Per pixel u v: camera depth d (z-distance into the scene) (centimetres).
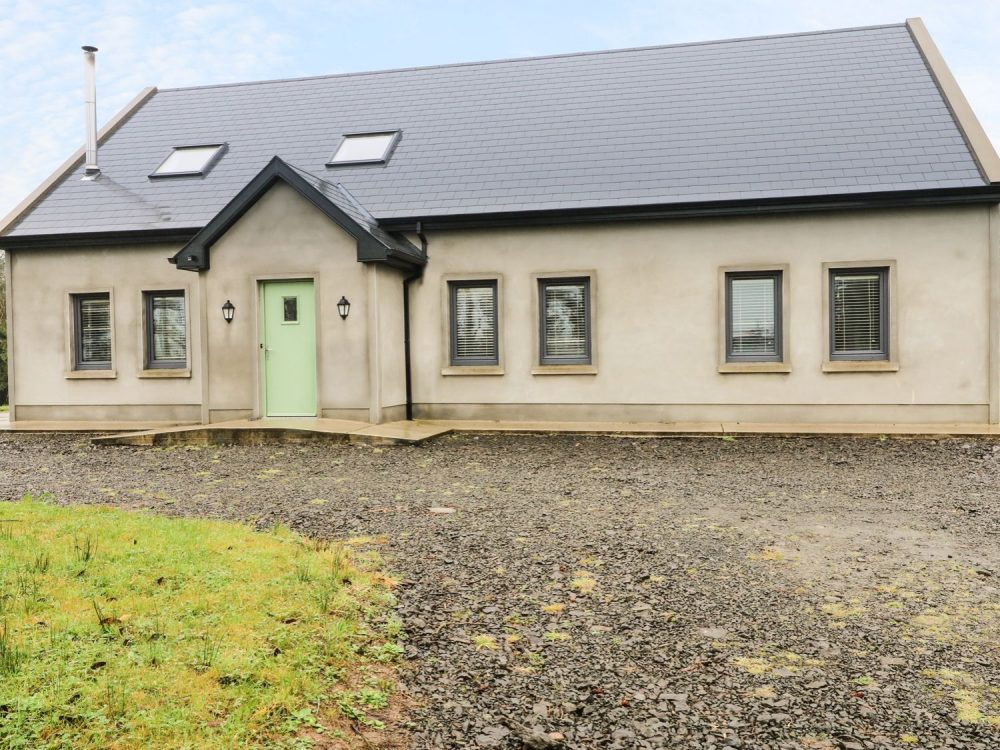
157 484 820
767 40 1625
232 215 1234
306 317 1240
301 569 462
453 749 307
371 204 1340
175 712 296
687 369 1247
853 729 324
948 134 1234
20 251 1448
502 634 413
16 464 974
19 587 405
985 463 921
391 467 924
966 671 373
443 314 1315
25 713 284
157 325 1426
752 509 699
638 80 1577
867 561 539
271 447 1078
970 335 1160
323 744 298
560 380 1287
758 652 395
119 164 1595
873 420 1194
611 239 1263
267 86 1834
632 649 397
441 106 1611
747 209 1192
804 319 1209
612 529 624
